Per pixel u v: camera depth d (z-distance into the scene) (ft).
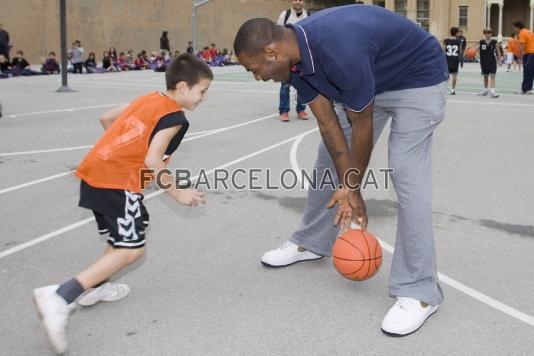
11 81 77.36
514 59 124.57
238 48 11.05
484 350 11.29
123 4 142.00
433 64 11.84
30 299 13.41
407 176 12.00
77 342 11.57
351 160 12.21
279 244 17.15
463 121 41.29
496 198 22.08
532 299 13.53
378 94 12.14
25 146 31.53
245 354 11.13
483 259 16.03
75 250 16.51
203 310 12.93
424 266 12.17
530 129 37.88
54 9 124.36
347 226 13.16
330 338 11.75
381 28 11.09
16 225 18.62
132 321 12.42
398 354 11.18
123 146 11.44
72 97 56.03
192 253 16.35
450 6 203.00
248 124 39.60
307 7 197.67
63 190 22.81
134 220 11.62
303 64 10.85
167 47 128.06
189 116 43.24
